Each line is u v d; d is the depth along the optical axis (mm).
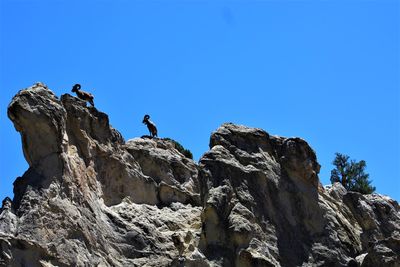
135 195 106812
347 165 132500
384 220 108062
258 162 105500
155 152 112688
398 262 99062
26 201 94875
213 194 100312
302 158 106625
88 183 101438
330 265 101938
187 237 98188
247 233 98312
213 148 105250
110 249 98312
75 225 95688
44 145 98500
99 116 106312
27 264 91312
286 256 100812
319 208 105500
